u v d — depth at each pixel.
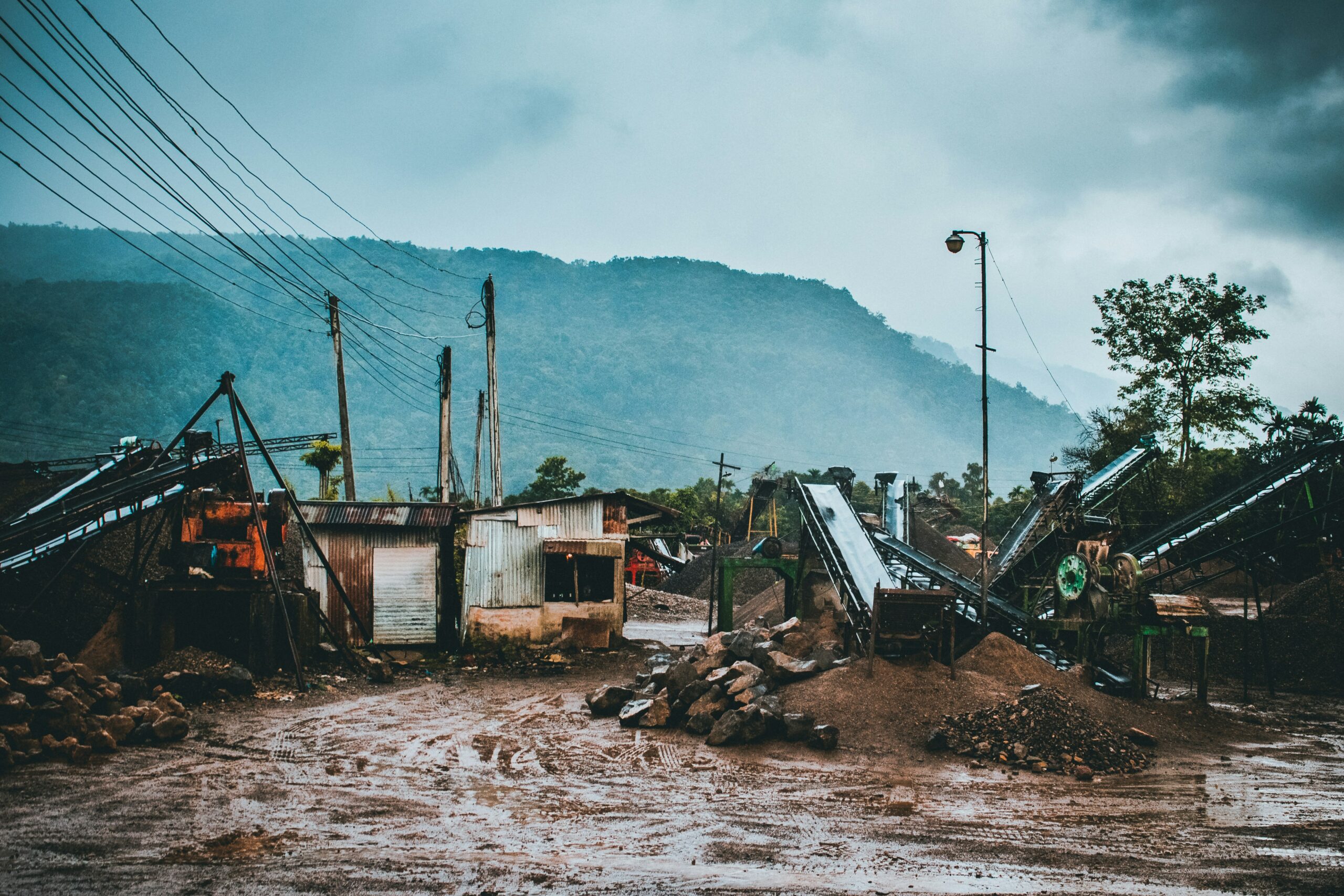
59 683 15.73
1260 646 31.56
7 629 21.64
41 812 11.87
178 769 14.38
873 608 23.27
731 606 36.34
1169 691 27.75
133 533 27.33
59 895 9.30
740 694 19.31
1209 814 13.77
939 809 13.66
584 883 10.28
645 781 15.02
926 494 88.06
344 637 28.70
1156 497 51.28
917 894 10.17
